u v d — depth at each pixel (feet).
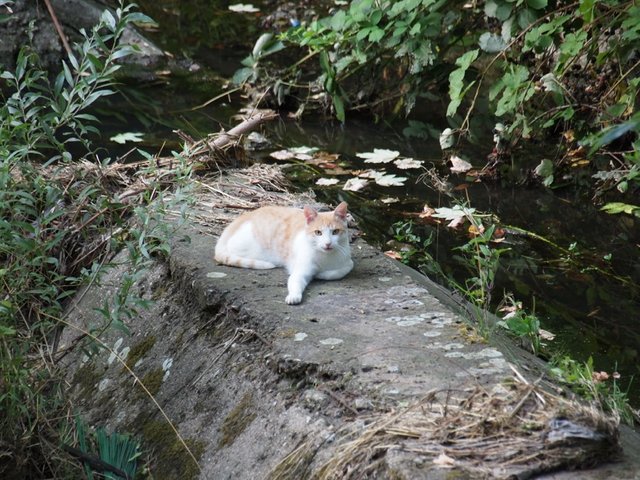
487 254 16.38
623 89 24.54
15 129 13.20
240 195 18.79
